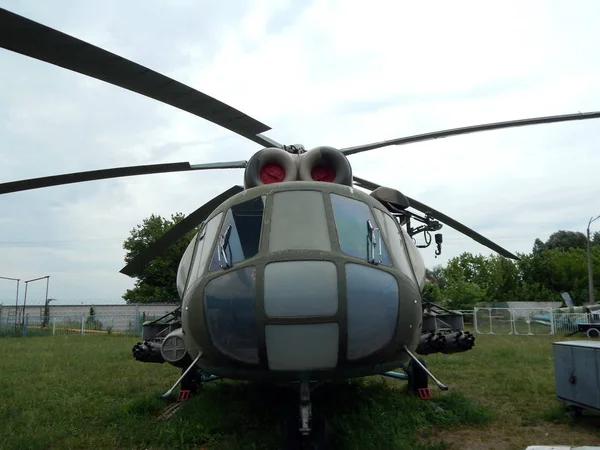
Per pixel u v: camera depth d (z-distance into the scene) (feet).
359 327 12.12
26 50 11.44
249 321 12.12
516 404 19.90
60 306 127.13
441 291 124.36
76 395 22.22
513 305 115.65
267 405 18.30
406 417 17.07
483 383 24.39
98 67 12.29
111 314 111.24
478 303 116.88
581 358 17.22
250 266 12.52
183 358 15.52
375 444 13.75
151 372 29.45
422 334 19.81
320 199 14.06
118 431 16.29
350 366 12.22
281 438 14.23
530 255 143.43
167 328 20.15
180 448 14.74
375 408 17.58
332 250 12.69
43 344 51.93
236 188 19.21
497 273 137.18
